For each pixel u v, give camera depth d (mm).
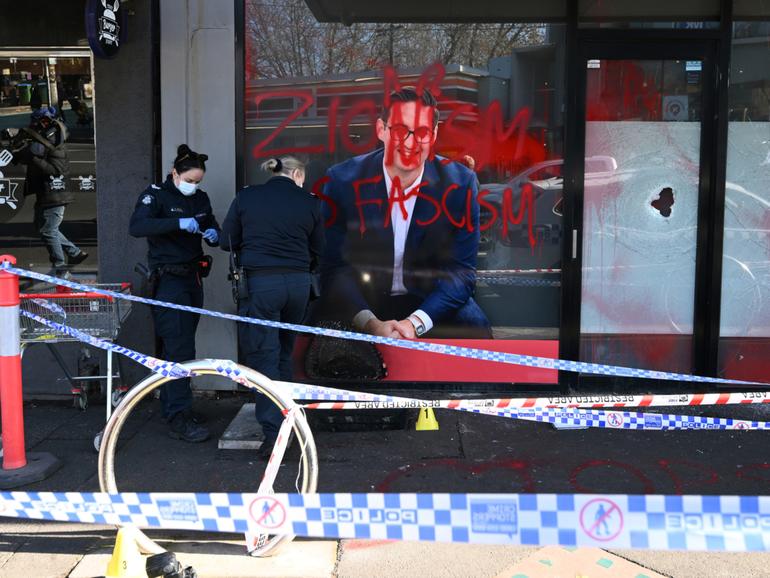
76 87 5875
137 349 5945
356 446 5027
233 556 3742
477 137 5777
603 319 5996
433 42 5719
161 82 5785
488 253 5867
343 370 5969
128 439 5203
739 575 3588
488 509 2830
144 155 5812
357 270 5898
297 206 4785
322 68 5766
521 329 5914
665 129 5809
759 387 5996
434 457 4863
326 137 5820
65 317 5047
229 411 5754
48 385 5992
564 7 5652
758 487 4441
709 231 5848
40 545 3842
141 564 3432
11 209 5980
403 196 5820
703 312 5945
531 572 3613
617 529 2750
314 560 3719
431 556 3756
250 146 5859
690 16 5664
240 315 4832
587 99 5777
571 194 5766
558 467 4711
